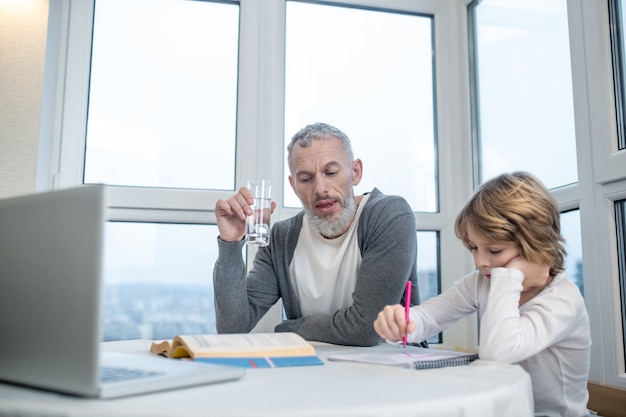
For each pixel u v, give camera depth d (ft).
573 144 5.09
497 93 6.34
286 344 3.02
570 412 3.37
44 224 1.95
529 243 3.39
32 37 5.65
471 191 6.63
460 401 2.01
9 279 2.04
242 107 6.34
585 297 4.72
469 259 6.62
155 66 6.32
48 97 5.81
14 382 2.04
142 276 6.02
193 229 6.19
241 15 6.47
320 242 4.91
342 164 4.75
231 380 2.27
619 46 4.58
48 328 1.92
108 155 6.11
